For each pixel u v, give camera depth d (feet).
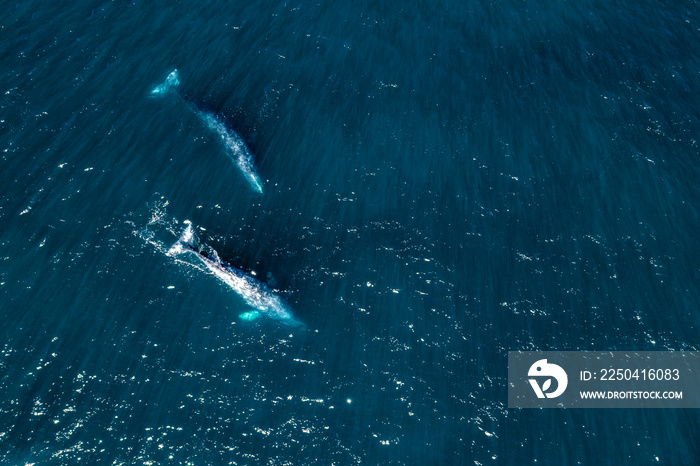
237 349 126.11
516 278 137.90
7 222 138.51
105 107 160.66
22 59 167.53
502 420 119.34
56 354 122.42
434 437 116.78
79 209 142.41
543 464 114.21
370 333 129.39
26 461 110.01
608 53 181.06
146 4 185.16
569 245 142.92
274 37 180.55
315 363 125.08
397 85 171.73
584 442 116.98
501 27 187.11
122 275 134.10
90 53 171.32
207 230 142.31
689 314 132.98
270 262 138.51
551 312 133.18
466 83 172.96
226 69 172.24
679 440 117.39
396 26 185.88
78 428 114.11
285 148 157.48
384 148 158.71
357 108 166.30
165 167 151.43
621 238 143.95
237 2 188.65
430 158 157.17
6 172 146.00
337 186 151.43
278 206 147.33
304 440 115.44
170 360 123.75
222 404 118.93
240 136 158.81
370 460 113.60
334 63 175.63
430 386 122.83
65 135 154.10
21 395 116.88
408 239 143.23
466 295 135.23
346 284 135.95
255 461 112.47
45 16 178.29
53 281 131.64
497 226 145.79
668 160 157.69
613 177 154.20
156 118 160.04
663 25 189.26
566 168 155.94
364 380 123.24
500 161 157.07
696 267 139.64
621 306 134.00
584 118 165.89
